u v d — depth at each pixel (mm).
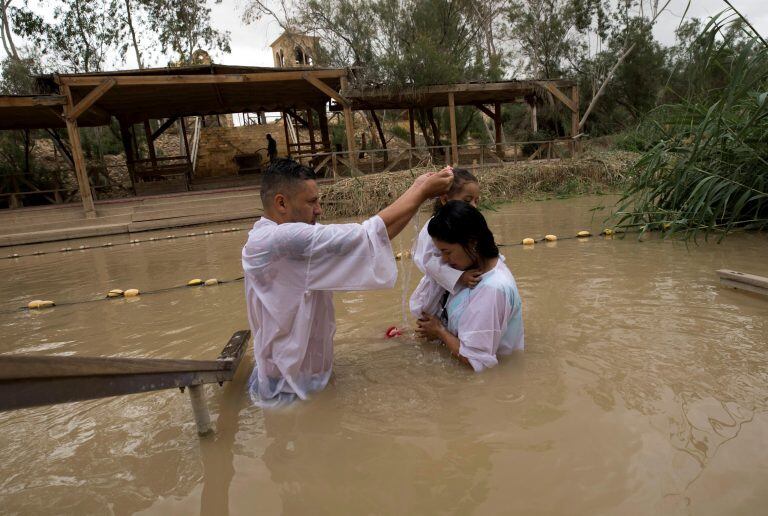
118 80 13461
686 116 5875
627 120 26672
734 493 1521
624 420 1980
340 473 1813
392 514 1575
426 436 2008
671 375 2314
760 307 3154
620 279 4094
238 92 16516
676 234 5930
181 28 26141
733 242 5227
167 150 27547
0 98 12961
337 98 15148
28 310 5184
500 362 2652
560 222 8148
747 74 4863
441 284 2812
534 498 1593
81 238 12656
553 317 3277
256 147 23531
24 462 2066
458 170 2941
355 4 20453
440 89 15859
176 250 9055
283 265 2318
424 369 2652
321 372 2537
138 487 1831
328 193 12477
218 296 5023
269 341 2402
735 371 2307
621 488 1599
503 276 2648
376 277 2316
